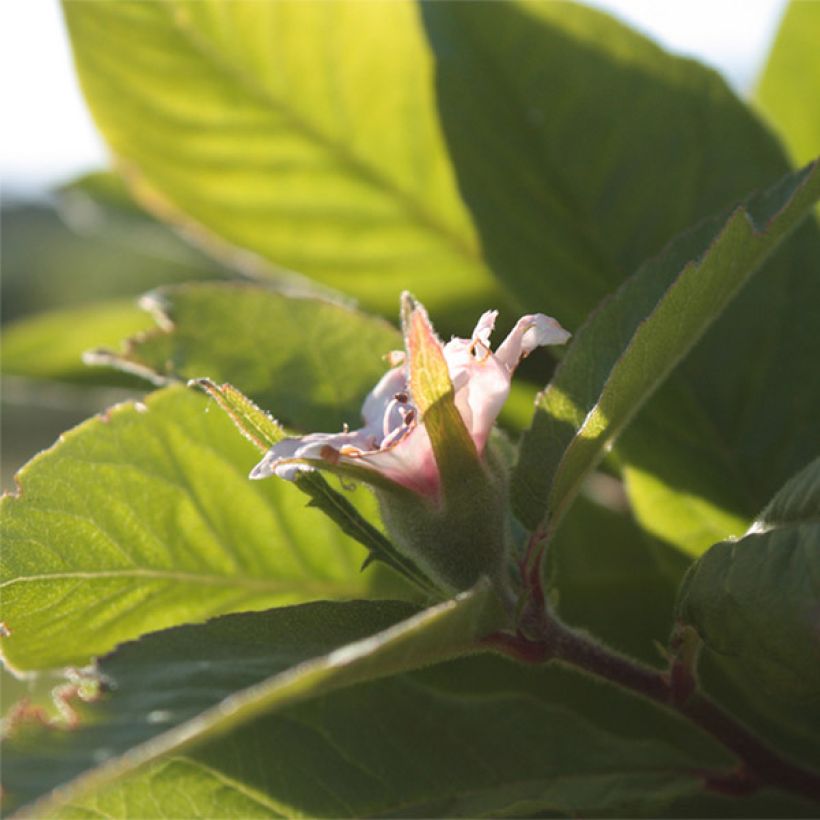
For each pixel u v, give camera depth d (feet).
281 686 0.65
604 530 0.97
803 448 0.91
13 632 0.84
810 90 1.07
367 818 0.79
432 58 1.01
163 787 0.76
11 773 0.67
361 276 1.13
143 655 0.72
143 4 1.06
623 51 1.00
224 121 1.09
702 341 0.93
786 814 0.84
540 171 0.99
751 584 0.74
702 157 0.98
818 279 0.93
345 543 0.89
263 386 0.90
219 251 1.15
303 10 1.05
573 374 0.79
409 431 0.75
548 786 0.81
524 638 0.76
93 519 0.86
